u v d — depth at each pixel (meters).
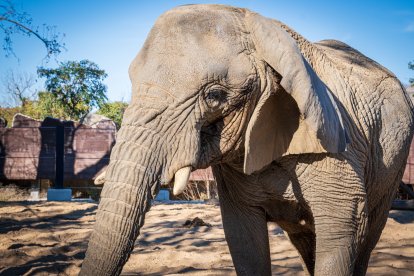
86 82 33.22
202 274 6.01
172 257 7.38
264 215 4.25
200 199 18.53
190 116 3.30
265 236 4.25
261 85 3.55
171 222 11.53
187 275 6.02
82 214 13.27
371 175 4.40
